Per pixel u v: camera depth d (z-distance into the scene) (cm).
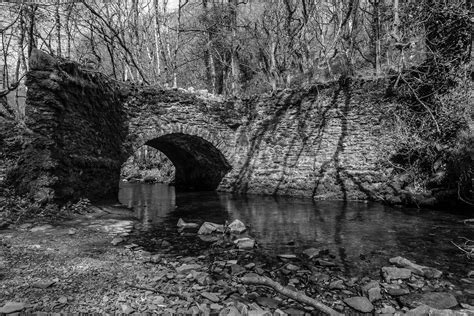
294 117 1229
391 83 1048
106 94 932
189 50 2527
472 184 745
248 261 459
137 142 1095
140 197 1238
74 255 441
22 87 1083
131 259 439
